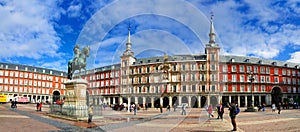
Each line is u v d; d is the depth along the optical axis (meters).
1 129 11.27
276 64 70.44
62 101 22.47
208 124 14.34
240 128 13.45
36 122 14.54
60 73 98.88
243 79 63.50
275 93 69.00
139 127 11.41
